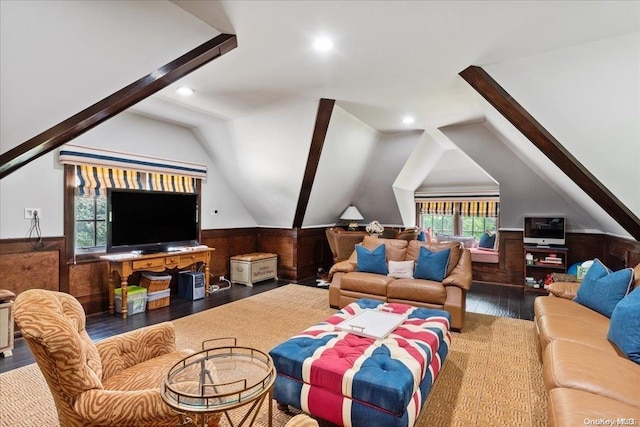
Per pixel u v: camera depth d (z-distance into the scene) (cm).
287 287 516
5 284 310
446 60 273
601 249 481
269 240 600
